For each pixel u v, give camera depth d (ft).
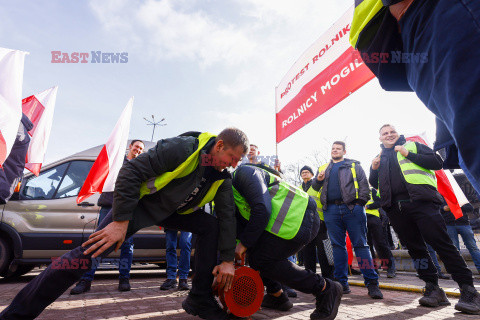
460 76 1.70
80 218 14.85
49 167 15.64
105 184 11.68
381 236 16.63
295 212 6.45
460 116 1.67
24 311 4.25
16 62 7.53
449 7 1.92
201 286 5.93
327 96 10.91
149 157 4.95
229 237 5.98
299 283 6.24
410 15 2.39
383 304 8.69
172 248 12.36
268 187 6.81
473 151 1.61
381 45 3.36
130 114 12.98
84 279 11.07
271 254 6.20
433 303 8.20
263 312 7.63
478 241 20.74
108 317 7.01
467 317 6.97
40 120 11.72
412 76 2.53
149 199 5.27
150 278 16.96
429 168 8.62
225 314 5.88
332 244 11.15
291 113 12.86
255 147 11.32
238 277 6.15
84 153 16.85
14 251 13.61
